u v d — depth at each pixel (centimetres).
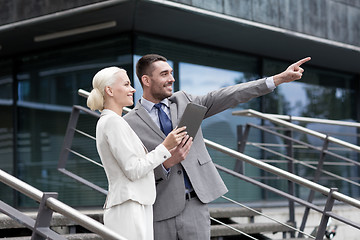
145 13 692
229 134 860
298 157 922
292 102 943
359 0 884
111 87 296
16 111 841
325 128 980
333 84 1009
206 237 329
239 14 734
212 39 816
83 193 785
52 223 430
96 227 243
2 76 858
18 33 752
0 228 412
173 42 808
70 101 802
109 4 657
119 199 281
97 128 292
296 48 861
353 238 741
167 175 315
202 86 831
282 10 781
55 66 820
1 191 825
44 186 810
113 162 288
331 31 839
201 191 327
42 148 816
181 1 675
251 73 893
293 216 575
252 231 522
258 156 880
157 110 340
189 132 305
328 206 399
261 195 875
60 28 743
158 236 327
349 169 991
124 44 770
